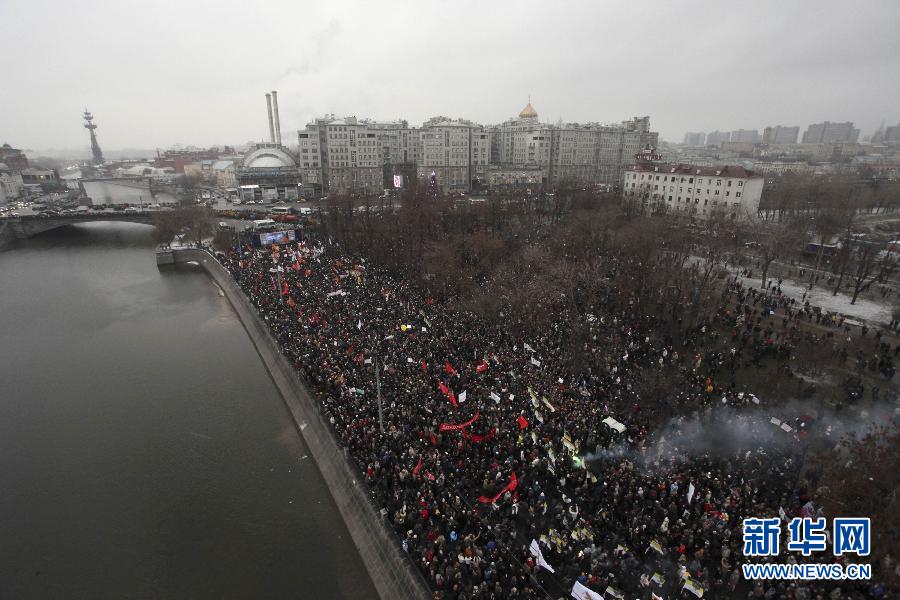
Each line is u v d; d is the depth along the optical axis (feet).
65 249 560.61
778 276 313.73
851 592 99.14
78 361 262.67
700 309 245.86
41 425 204.13
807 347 198.39
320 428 174.91
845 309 271.08
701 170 524.52
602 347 205.57
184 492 164.35
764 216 516.73
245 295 314.14
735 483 132.57
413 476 138.31
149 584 132.26
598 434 151.33
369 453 150.51
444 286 292.61
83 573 136.05
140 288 395.34
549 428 152.25
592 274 277.85
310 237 462.19
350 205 445.37
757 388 179.93
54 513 157.28
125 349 277.23
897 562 96.02
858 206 529.04
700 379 183.93
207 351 272.51
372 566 127.54
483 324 236.84
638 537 115.14
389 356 202.90
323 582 130.72
